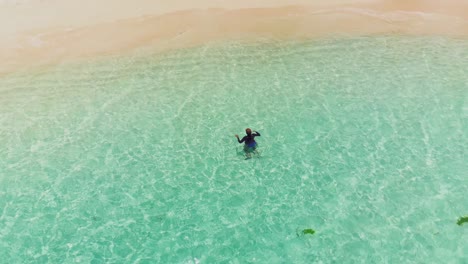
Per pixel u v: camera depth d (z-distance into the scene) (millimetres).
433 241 10242
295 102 16219
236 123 15086
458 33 21453
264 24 23094
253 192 12023
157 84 17656
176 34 22125
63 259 10062
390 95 16406
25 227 10953
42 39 21766
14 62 19547
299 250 10195
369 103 15984
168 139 14359
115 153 13758
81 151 13875
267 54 19953
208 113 15711
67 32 22562
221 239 10570
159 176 12719
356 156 13297
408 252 9992
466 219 10672
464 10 24344
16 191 12188
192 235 10711
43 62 19562
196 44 21047
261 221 11062
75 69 18938
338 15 24109
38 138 14547
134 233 10773
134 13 24875
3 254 10203
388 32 21875
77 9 25562
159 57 19875
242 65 19016
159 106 16203
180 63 19297
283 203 11609
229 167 13016
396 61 18906
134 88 17406
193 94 16906
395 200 11547
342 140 14055
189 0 26609
